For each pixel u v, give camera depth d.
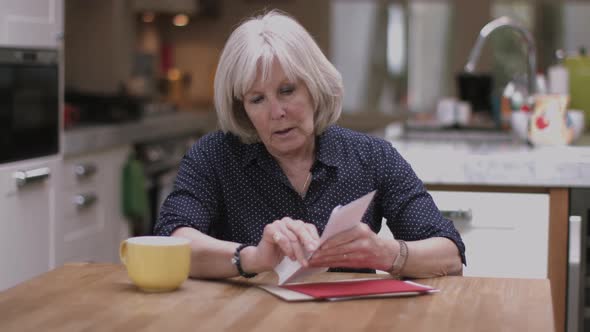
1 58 2.95
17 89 3.06
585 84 3.70
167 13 5.41
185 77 6.22
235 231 1.88
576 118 3.22
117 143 3.99
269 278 1.64
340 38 6.13
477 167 2.64
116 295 1.48
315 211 1.87
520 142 3.30
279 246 1.54
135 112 4.54
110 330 1.26
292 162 1.87
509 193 2.64
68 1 4.93
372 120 6.11
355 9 6.09
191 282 1.60
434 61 6.04
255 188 1.87
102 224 3.91
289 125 1.71
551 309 1.42
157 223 1.81
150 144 4.50
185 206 1.82
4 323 1.30
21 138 3.10
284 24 1.72
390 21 6.06
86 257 3.73
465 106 3.80
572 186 2.60
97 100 4.40
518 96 3.43
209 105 6.19
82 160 3.68
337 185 1.88
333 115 1.83
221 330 1.27
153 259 1.48
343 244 1.55
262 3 6.14
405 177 1.91
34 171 3.16
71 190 3.57
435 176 2.66
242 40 1.71
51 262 3.37
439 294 1.52
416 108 6.08
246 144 1.87
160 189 4.53
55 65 3.33
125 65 5.09
